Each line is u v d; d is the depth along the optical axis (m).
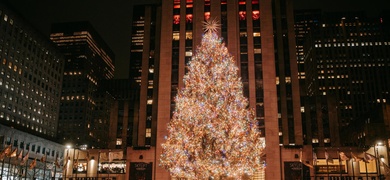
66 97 199.12
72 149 89.25
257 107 83.62
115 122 129.50
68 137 190.38
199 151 49.94
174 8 93.94
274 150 79.38
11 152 55.31
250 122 66.38
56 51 161.12
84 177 80.06
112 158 81.94
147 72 98.25
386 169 74.56
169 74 87.88
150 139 93.56
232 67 56.69
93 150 89.62
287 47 96.69
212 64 55.25
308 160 78.19
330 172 81.38
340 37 190.12
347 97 180.38
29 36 139.75
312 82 190.62
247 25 90.81
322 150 82.88
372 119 116.94
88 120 197.50
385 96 179.50
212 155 48.56
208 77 52.81
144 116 95.44
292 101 91.69
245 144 50.75
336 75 184.12
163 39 91.00
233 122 50.66
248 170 52.91
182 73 87.38
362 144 113.00
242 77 86.19
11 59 127.44
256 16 91.81
